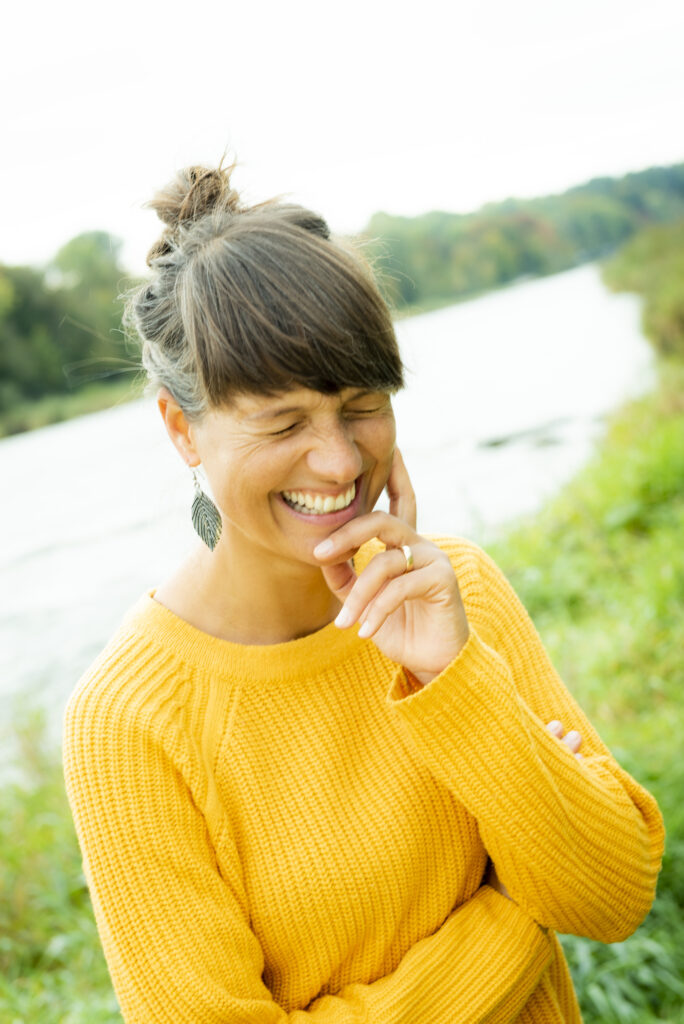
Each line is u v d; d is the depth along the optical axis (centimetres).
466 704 117
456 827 130
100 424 2302
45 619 742
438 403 1229
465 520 705
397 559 117
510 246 3478
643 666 403
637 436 736
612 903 128
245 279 104
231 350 103
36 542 998
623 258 1903
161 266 115
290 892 122
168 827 117
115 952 116
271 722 126
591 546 553
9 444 2406
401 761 129
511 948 127
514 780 118
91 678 124
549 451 858
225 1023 114
